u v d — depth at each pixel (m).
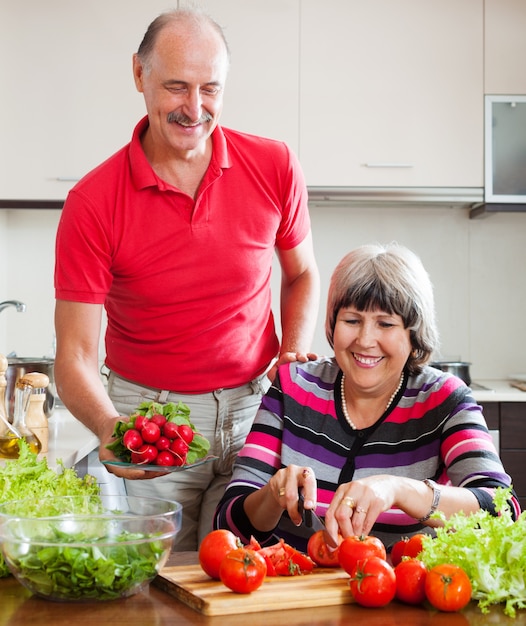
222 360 2.13
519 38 3.48
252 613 1.17
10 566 1.21
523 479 3.26
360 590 1.19
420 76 3.47
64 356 2.02
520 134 3.50
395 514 1.69
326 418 1.80
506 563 1.22
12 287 3.80
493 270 3.87
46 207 3.46
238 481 1.73
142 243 2.03
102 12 3.43
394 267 1.72
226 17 3.44
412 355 1.78
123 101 3.45
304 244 2.31
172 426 1.72
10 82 3.44
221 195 2.05
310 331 2.34
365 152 3.48
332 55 3.46
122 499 1.38
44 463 1.50
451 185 3.50
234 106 3.46
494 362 3.88
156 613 1.17
